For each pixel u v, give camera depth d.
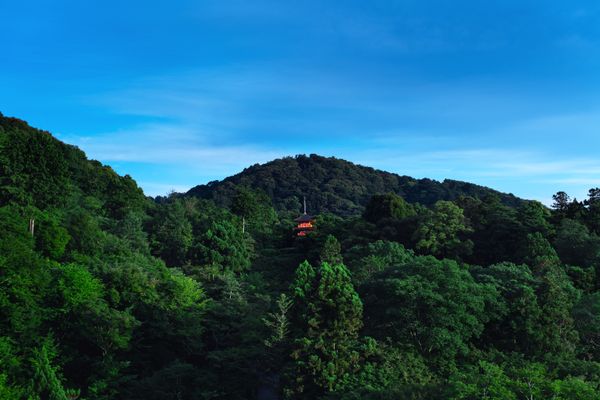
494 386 22.67
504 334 35.53
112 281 40.22
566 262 50.22
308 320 32.34
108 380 33.78
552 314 35.28
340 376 29.36
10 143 54.31
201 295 47.62
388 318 34.56
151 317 39.78
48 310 33.47
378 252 49.91
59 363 33.81
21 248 31.98
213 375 35.72
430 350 32.47
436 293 33.22
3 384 24.42
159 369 38.62
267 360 35.56
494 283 37.47
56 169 56.69
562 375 29.94
